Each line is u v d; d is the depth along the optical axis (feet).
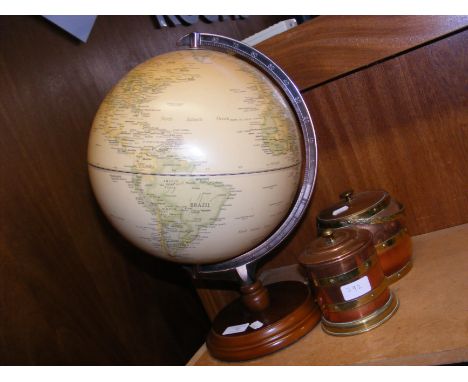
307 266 2.36
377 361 2.11
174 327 3.67
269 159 2.25
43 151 2.94
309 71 2.85
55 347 2.79
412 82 2.78
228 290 3.21
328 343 2.37
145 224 2.28
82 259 3.06
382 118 2.89
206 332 4.03
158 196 2.18
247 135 2.19
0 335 2.56
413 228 3.01
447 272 2.48
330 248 2.34
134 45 3.66
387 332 2.25
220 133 2.15
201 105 2.18
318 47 2.80
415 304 2.35
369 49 2.70
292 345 2.47
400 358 2.07
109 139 2.23
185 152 2.13
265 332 2.47
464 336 2.02
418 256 2.74
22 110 2.86
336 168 3.05
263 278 3.23
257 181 2.22
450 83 2.73
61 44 3.15
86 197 3.16
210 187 2.16
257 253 2.62
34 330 2.71
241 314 2.71
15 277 2.68
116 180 2.24
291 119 2.44
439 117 2.79
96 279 3.12
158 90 2.22
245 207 2.24
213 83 2.24
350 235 2.39
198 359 2.71
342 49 2.76
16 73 2.87
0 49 2.81
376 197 2.67
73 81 3.17
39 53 3.01
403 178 2.95
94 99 3.28
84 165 3.17
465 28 2.61
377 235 2.56
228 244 2.35
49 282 2.84
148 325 3.43
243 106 2.22
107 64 3.42
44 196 2.90
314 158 2.62
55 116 3.03
